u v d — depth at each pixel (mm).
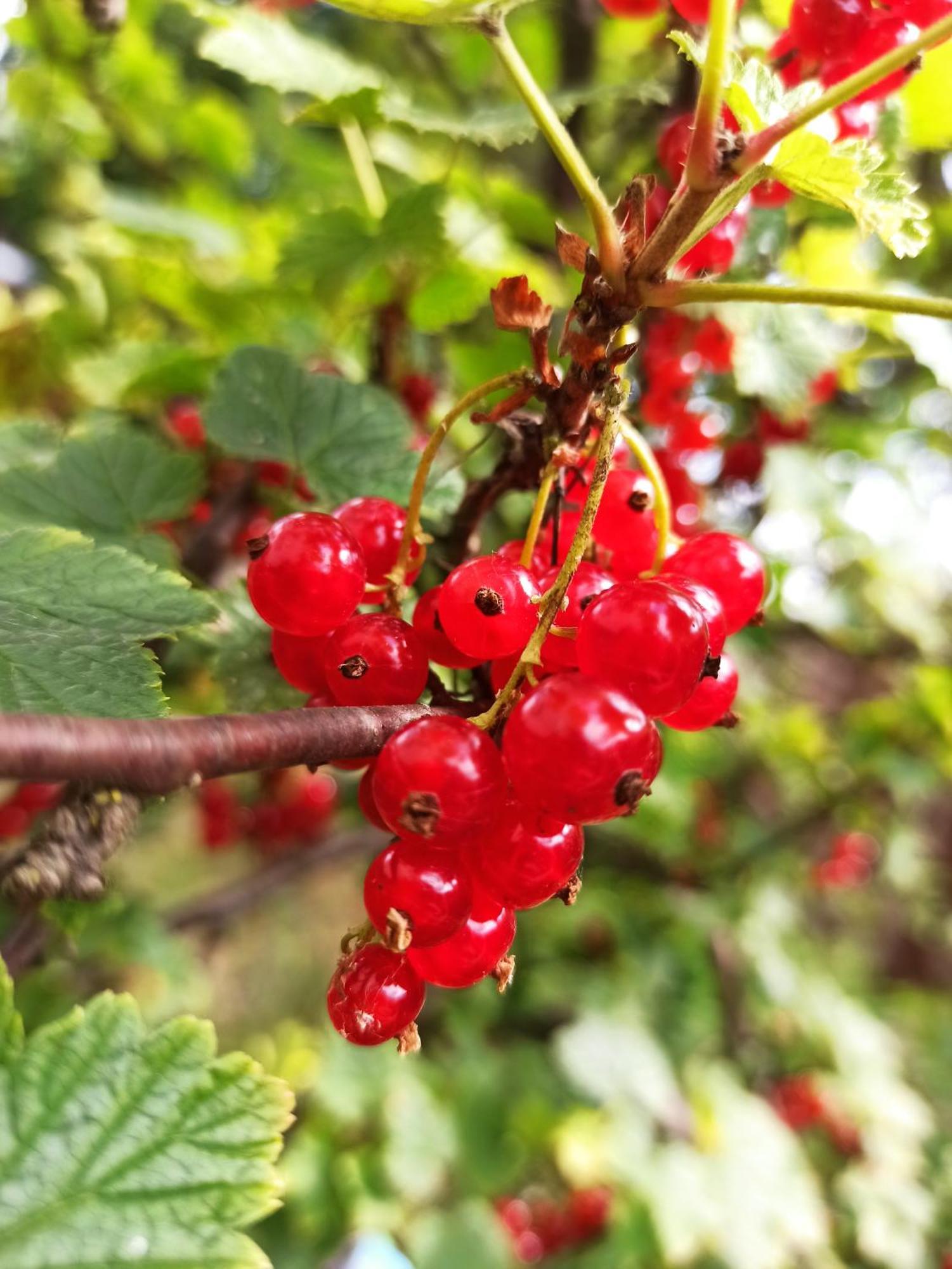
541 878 65
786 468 187
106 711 68
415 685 72
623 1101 249
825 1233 244
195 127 230
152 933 200
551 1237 261
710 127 64
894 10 98
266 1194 66
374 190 152
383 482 115
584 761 57
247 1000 398
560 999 296
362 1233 225
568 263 72
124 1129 66
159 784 53
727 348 143
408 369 161
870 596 272
